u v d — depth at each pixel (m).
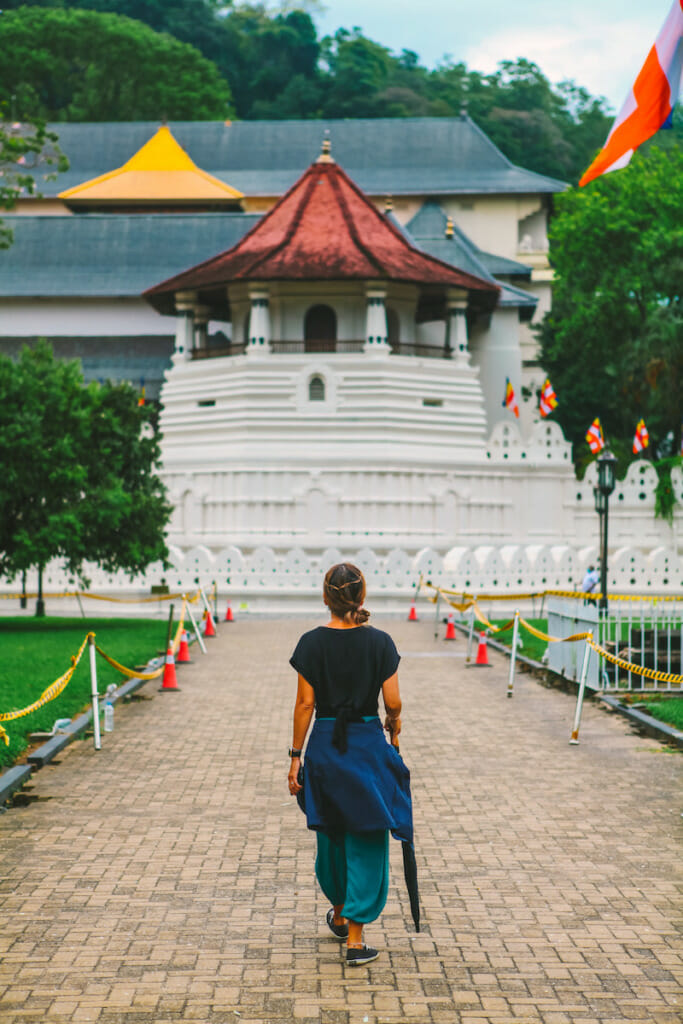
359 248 50.66
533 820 10.77
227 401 50.44
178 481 47.69
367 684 7.47
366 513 45.84
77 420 31.84
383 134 88.00
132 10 134.12
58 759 13.49
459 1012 6.57
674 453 59.09
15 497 31.12
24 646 24.94
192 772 12.81
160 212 82.88
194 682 20.41
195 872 9.16
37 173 88.75
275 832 10.34
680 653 20.61
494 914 8.21
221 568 38.31
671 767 13.09
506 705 17.81
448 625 28.78
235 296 52.91
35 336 68.12
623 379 61.53
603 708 17.48
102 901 8.44
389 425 48.94
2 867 9.26
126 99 109.88
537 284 79.12
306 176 55.50
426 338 60.56
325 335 51.91
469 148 85.94
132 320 68.50
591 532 48.38
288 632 31.11
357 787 7.26
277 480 46.59
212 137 92.12
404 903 8.45
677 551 47.91
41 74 111.88
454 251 65.50
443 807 11.26
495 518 47.72
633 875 9.09
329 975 7.10
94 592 38.88
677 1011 6.59
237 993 6.82
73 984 6.94
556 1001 6.73
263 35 136.25
